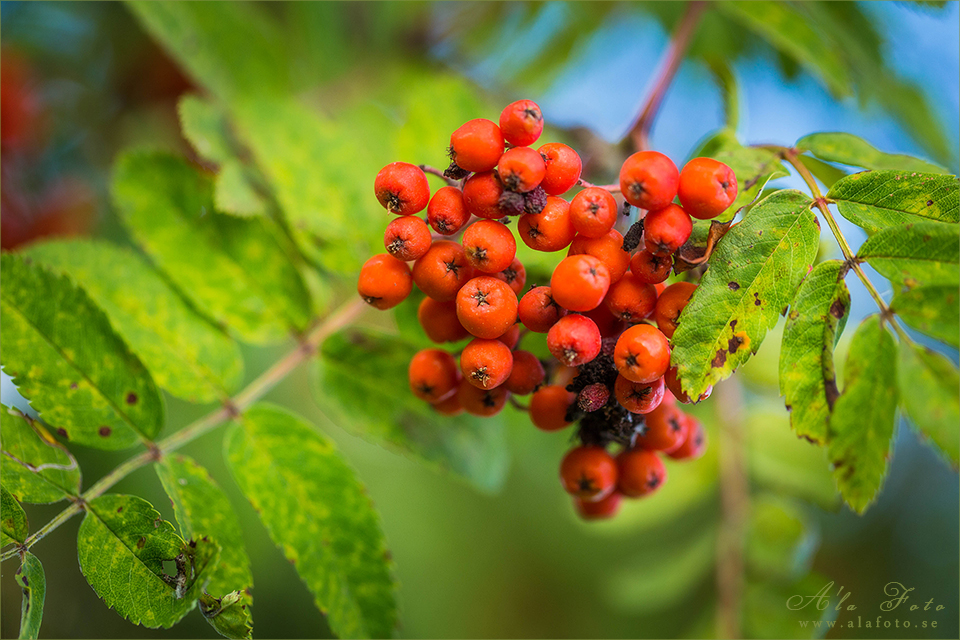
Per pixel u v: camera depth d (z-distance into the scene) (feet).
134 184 0.96
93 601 1.28
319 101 1.40
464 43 1.51
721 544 1.13
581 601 1.73
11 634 1.13
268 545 1.35
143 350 0.93
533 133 0.81
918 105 1.22
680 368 0.80
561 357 0.80
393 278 0.84
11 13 1.35
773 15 1.06
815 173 0.95
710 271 0.81
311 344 0.97
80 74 1.44
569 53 1.46
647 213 0.81
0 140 1.34
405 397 0.97
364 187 1.01
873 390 0.81
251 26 1.06
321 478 0.92
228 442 0.92
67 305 0.87
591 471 0.89
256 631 1.38
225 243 0.97
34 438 0.84
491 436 0.99
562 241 0.81
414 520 1.62
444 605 1.64
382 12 1.44
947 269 0.80
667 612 1.66
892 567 1.92
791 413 0.82
